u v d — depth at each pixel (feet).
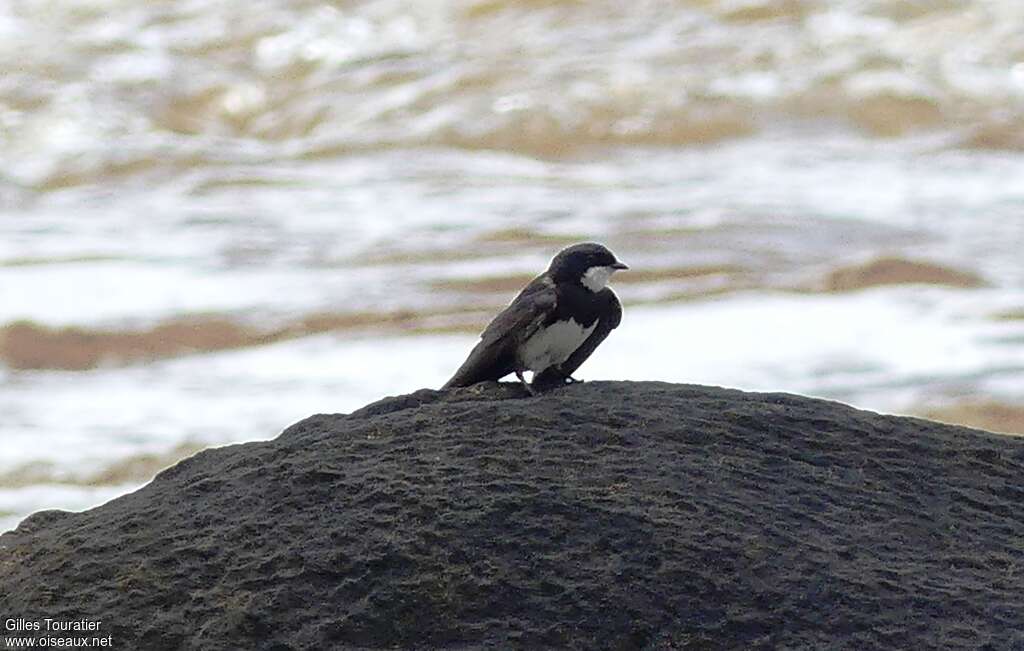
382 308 107.45
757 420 25.48
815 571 21.93
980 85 200.54
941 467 24.98
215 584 21.97
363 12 231.71
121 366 94.22
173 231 144.25
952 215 146.20
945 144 186.29
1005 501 24.35
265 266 126.31
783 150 185.68
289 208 155.33
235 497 23.50
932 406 77.82
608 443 24.50
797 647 20.98
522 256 128.57
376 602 21.49
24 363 94.84
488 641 21.13
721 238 133.18
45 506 63.93
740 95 198.70
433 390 27.55
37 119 194.18
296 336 101.81
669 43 215.51
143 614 21.71
